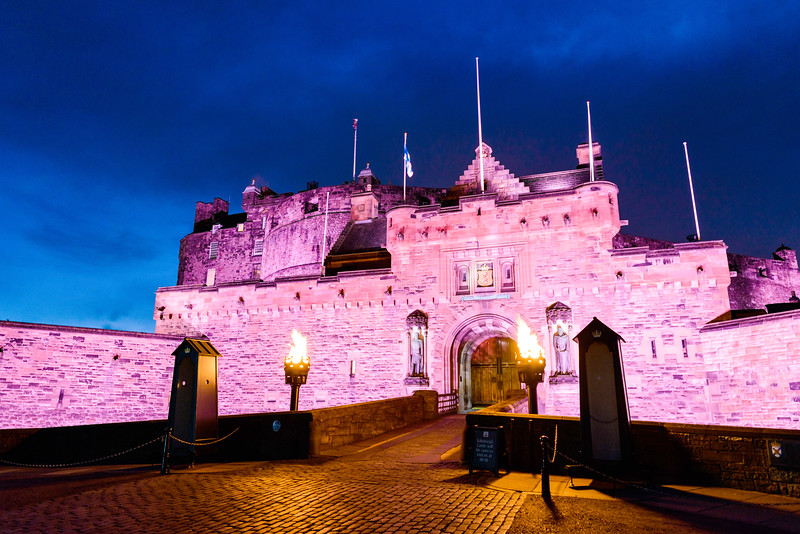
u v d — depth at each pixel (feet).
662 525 24.14
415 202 165.37
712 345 71.20
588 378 34.99
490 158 114.42
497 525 24.27
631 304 79.77
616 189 84.94
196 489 31.89
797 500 28.89
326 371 94.79
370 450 48.06
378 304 94.27
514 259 87.71
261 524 24.62
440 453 46.14
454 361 89.92
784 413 59.82
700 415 72.84
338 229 159.84
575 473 35.50
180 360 43.24
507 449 38.29
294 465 40.68
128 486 32.78
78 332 90.17
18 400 83.10
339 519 25.35
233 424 45.60
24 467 43.83
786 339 60.44
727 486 32.22
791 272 159.22
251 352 100.89
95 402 89.92
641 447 34.78
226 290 105.40
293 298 99.86
